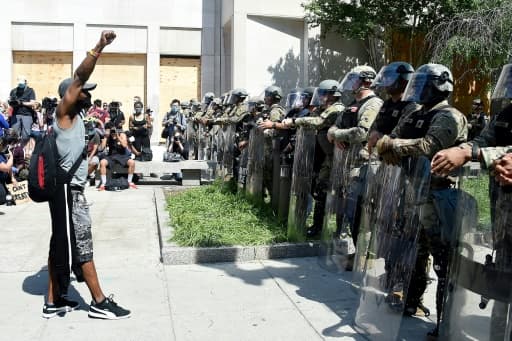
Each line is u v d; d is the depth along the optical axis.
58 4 20.59
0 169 8.61
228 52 20.91
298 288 5.08
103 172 11.50
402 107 4.41
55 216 4.22
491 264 3.24
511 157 2.88
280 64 19.30
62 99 4.20
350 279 5.34
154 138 21.47
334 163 5.81
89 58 4.06
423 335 4.04
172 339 3.94
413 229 3.65
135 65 21.52
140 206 9.64
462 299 3.43
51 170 4.14
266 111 8.00
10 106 13.04
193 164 12.31
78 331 4.09
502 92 3.32
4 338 3.97
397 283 3.74
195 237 6.35
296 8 19.12
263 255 6.07
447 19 14.70
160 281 5.30
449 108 3.77
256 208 8.06
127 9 21.08
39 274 5.59
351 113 5.55
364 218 4.71
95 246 6.75
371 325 3.98
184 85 21.83
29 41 20.56
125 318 4.34
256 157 8.18
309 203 6.32
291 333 4.04
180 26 21.45
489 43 13.05
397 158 3.81
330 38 19.39
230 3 19.45
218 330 4.10
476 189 3.38
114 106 13.16
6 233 7.48
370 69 5.49
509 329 3.11
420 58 15.91
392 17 16.11
